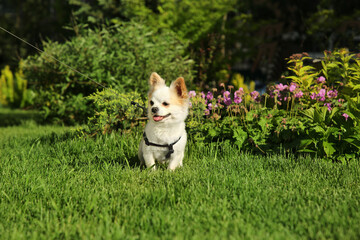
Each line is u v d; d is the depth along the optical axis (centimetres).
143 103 662
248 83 1323
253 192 397
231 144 589
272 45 1509
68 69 928
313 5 1742
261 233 302
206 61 1215
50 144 659
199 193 395
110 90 672
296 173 461
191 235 305
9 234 311
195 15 1198
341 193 393
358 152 537
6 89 1686
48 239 304
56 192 405
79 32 1060
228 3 1239
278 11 1883
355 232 303
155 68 916
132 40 916
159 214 337
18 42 1354
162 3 1290
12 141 713
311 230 308
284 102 617
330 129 529
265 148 565
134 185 427
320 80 595
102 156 551
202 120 621
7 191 407
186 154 567
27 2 2575
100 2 1321
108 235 300
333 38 1522
